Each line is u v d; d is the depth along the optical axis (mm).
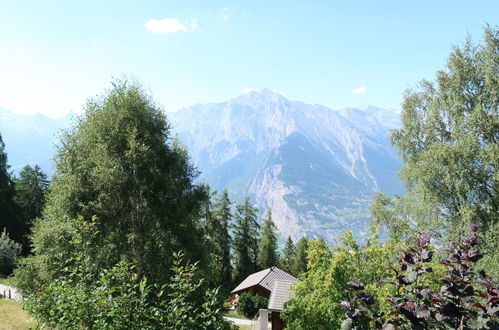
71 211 18984
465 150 19297
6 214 47875
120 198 19953
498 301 3871
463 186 19703
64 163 20406
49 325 6086
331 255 11750
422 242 4852
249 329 26812
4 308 22656
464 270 4398
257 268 60531
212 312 6195
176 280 6570
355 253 11344
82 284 6242
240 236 56750
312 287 11828
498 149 18516
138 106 21250
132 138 19500
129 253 19344
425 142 24078
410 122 24453
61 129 20906
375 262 11344
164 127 22641
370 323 4848
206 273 21531
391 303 4418
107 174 18812
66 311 5680
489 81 19750
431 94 24391
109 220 19516
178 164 21844
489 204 19984
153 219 20016
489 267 12414
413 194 23781
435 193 21141
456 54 22156
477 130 20000
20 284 16516
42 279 15258
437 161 20656
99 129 20109
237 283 55781
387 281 4801
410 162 24344
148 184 20125
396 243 11414
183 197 21891
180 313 5988
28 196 54938
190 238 21594
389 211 24953
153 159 20328
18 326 17141
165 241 20016
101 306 5750
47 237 16188
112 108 20625
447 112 22312
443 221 21156
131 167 20406
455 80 21734
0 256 35906
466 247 4543
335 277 10477
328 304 10445
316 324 10680
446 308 4016
